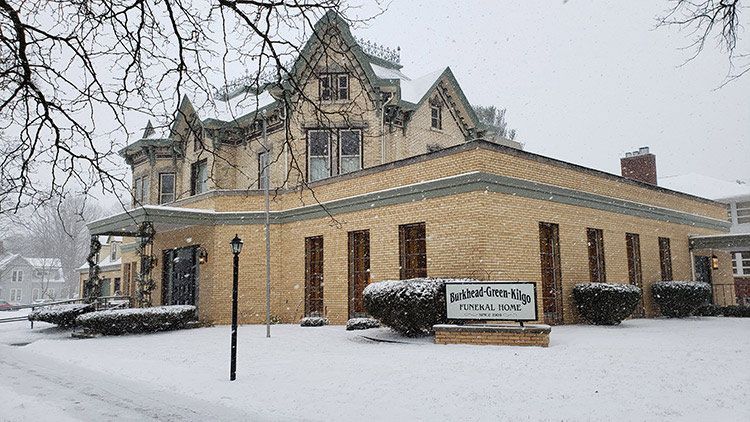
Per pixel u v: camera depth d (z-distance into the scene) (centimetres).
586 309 1611
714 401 684
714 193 3331
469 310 1267
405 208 1641
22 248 7725
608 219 1856
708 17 751
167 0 532
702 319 1875
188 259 2195
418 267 1608
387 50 2758
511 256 1479
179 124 2367
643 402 687
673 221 2223
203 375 968
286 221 2058
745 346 1136
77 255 7306
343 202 1839
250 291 2020
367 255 1780
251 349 1266
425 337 1362
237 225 2053
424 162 1612
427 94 2380
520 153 1577
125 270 3111
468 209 1464
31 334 1967
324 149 2080
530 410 665
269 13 530
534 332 1159
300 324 1894
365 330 1592
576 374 858
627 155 3053
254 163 2352
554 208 1644
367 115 2161
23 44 488
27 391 885
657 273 2067
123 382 952
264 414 700
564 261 1647
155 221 1936
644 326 1580
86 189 605
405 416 660
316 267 1952
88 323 1688
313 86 2120
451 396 743
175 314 1856
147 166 2783
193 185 2534
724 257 2639
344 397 762
